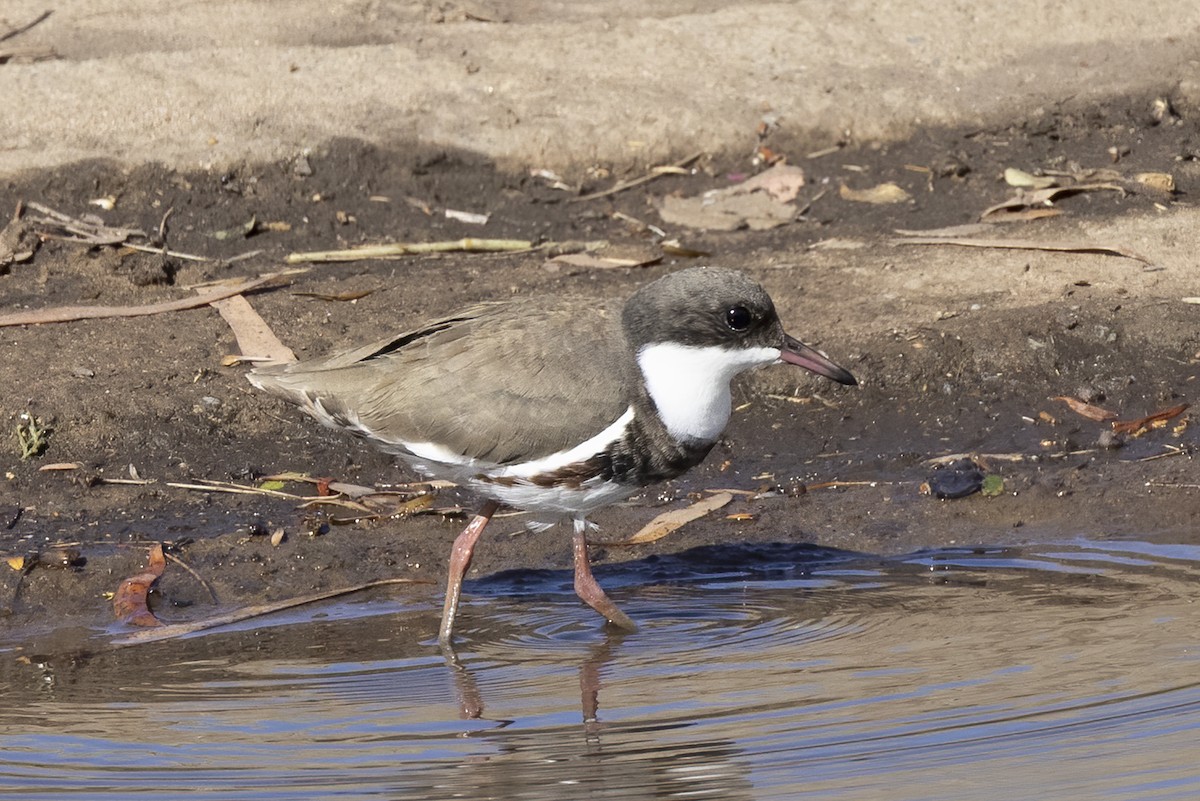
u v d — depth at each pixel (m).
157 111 17.75
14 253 15.79
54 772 8.66
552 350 10.50
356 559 11.96
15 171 16.94
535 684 9.93
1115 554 11.91
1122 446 13.55
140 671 10.22
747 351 10.56
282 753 8.90
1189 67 18.89
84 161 17.08
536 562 12.14
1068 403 14.13
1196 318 14.89
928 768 8.53
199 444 13.35
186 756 8.86
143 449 13.23
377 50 18.97
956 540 12.30
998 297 15.34
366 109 18.06
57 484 12.77
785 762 8.64
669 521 12.65
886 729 9.03
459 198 17.47
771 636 10.64
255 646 10.66
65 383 13.75
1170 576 11.42
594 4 20.33
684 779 8.47
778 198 17.48
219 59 18.62
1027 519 12.58
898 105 18.59
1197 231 16.34
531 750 8.89
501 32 19.52
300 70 18.52
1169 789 8.25
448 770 8.63
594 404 10.40
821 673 9.92
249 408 13.69
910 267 15.99
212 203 16.95
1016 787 8.30
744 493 13.10
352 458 13.35
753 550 12.23
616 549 12.37
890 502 12.88
